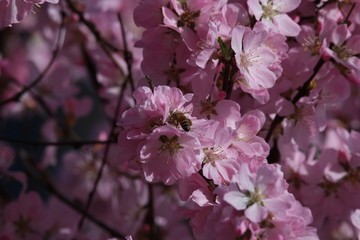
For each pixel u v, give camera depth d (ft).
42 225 2.93
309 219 2.21
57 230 2.99
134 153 2.30
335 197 2.65
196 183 2.31
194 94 2.37
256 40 2.34
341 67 2.50
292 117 2.55
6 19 2.44
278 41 2.42
